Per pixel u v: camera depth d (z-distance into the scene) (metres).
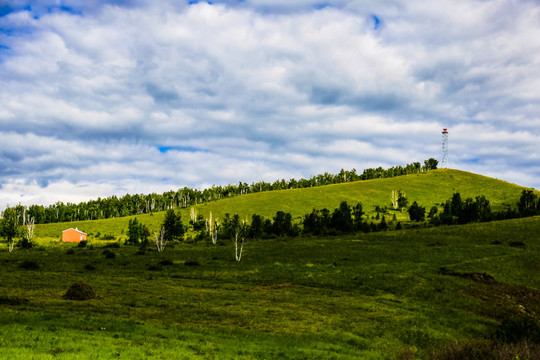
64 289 38.03
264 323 27.70
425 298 39.28
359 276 49.06
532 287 43.06
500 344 18.70
